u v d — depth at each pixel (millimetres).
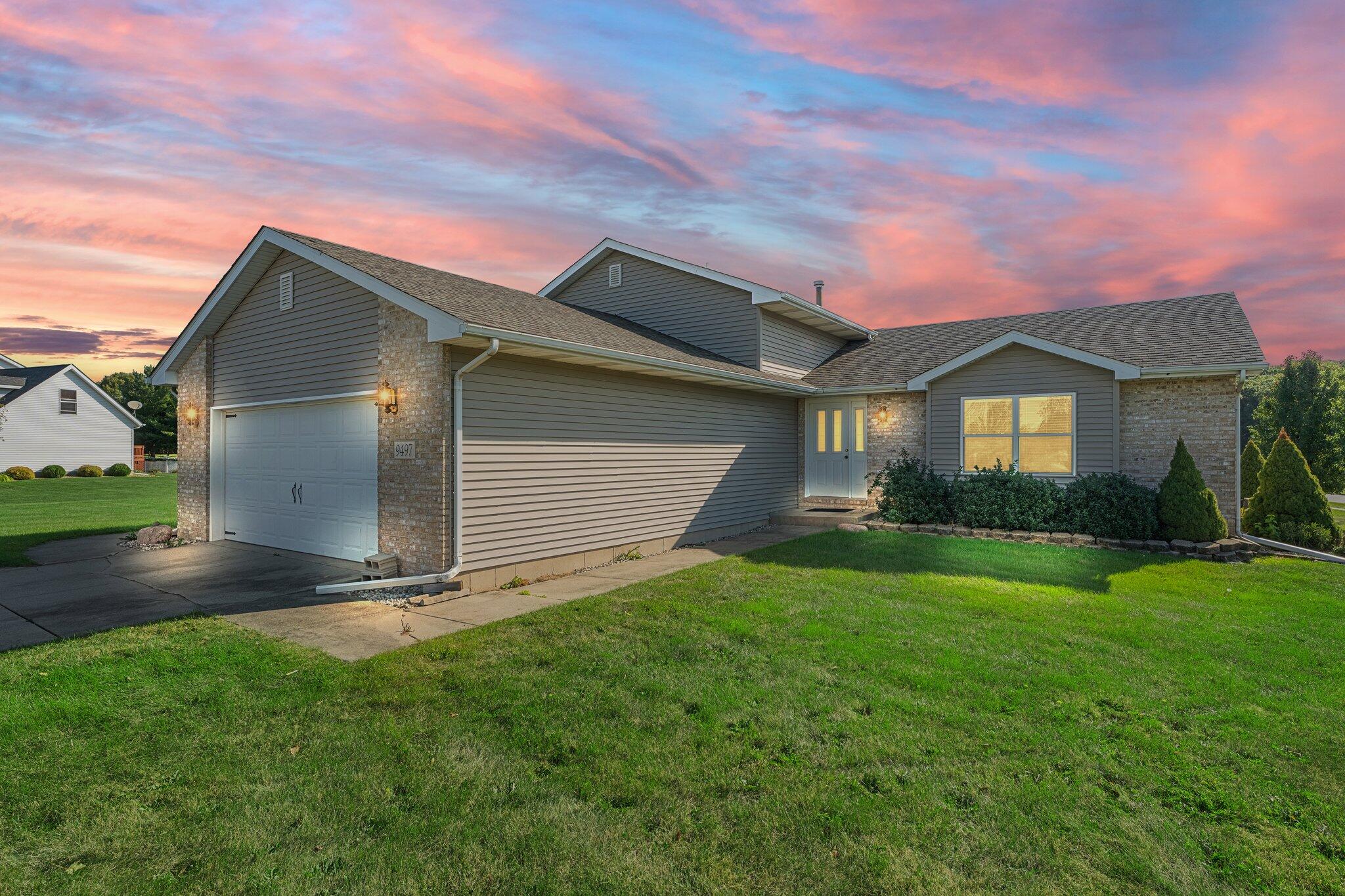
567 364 9867
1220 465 11477
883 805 3361
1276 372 43406
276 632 6410
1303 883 2814
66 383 34250
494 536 8695
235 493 11953
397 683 5039
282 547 10859
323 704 4656
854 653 5621
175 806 3379
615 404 10789
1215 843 3074
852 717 4395
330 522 9953
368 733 4195
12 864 2898
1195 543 10508
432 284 9711
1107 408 12211
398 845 3053
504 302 10656
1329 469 22578
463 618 6957
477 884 2787
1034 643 5918
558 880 2812
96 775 3678
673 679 5086
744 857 2961
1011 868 2891
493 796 3475
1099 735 4152
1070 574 8875
